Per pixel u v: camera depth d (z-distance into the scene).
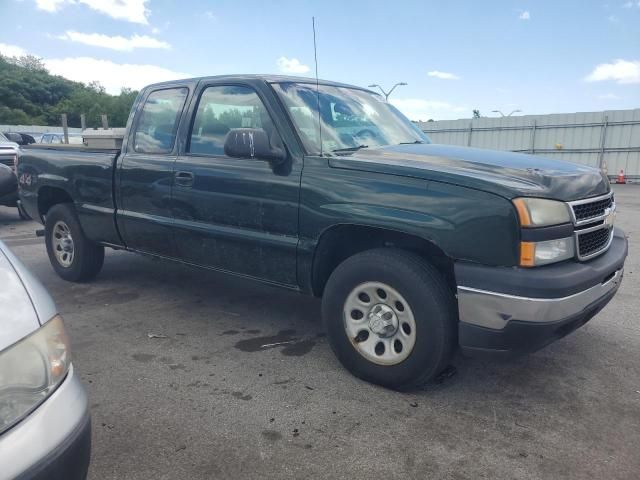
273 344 3.99
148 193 4.38
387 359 3.20
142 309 4.75
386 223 3.04
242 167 3.74
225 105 3.98
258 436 2.77
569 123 23.56
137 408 3.03
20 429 1.63
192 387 3.29
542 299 2.69
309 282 3.52
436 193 2.92
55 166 5.23
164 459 2.56
